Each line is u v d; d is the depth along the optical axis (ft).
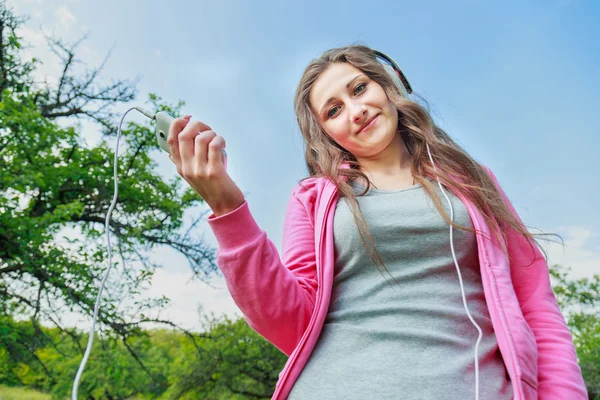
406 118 3.53
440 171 3.16
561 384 2.44
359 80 3.41
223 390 47.16
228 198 2.47
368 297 2.65
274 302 2.50
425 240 2.75
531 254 3.01
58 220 24.80
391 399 2.17
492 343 2.47
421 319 2.47
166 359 57.47
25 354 26.84
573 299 44.57
